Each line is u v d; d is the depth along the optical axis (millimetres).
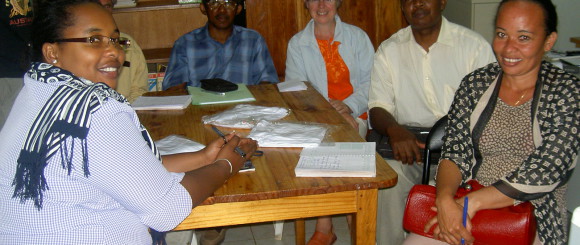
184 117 2113
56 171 1121
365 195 1511
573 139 1575
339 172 1504
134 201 1184
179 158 1594
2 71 2500
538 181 1572
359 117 2850
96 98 1142
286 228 2814
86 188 1156
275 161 1627
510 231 1545
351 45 2828
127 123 1185
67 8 1214
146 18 3742
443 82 2424
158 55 3559
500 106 1729
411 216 1709
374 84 2525
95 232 1179
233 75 2941
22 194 1120
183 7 3648
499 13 1641
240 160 1521
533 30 1577
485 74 1773
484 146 1761
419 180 2334
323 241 2475
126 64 2525
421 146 2252
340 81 2854
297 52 2848
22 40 2535
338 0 2711
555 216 1644
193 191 1312
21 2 2514
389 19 3539
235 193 1424
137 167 1178
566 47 3105
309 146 1721
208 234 2639
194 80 2914
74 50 1228
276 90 2492
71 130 1109
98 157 1130
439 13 2340
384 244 2275
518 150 1709
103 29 1241
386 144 2330
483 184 1760
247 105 2176
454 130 1805
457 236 1586
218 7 2773
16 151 1156
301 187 1448
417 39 2432
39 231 1147
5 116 2527
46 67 1216
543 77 1644
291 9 3473
